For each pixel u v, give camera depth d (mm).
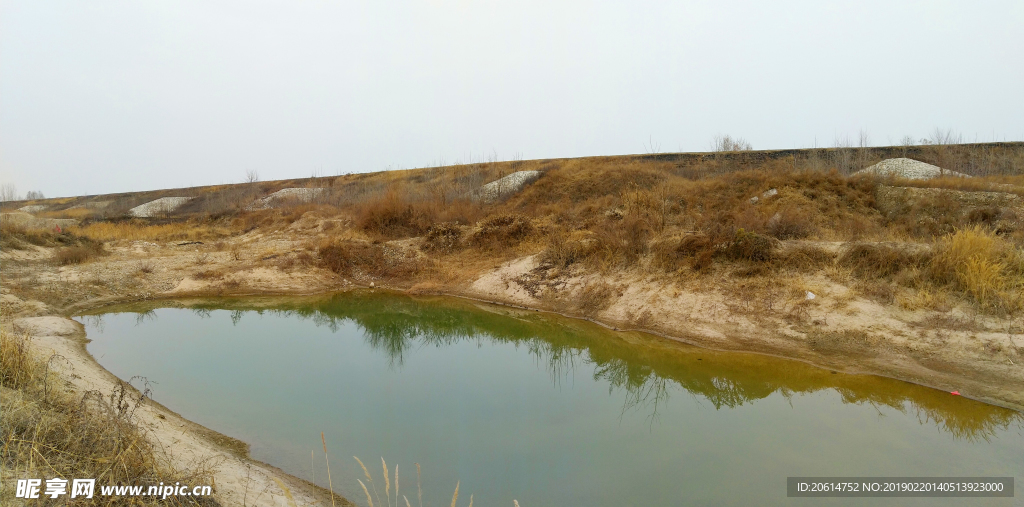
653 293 12922
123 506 3850
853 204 19031
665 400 8539
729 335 10914
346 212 27797
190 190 50906
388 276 18516
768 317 11031
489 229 19734
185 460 5453
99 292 16078
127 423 4965
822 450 6645
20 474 3840
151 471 4324
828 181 20422
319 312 15469
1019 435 6812
